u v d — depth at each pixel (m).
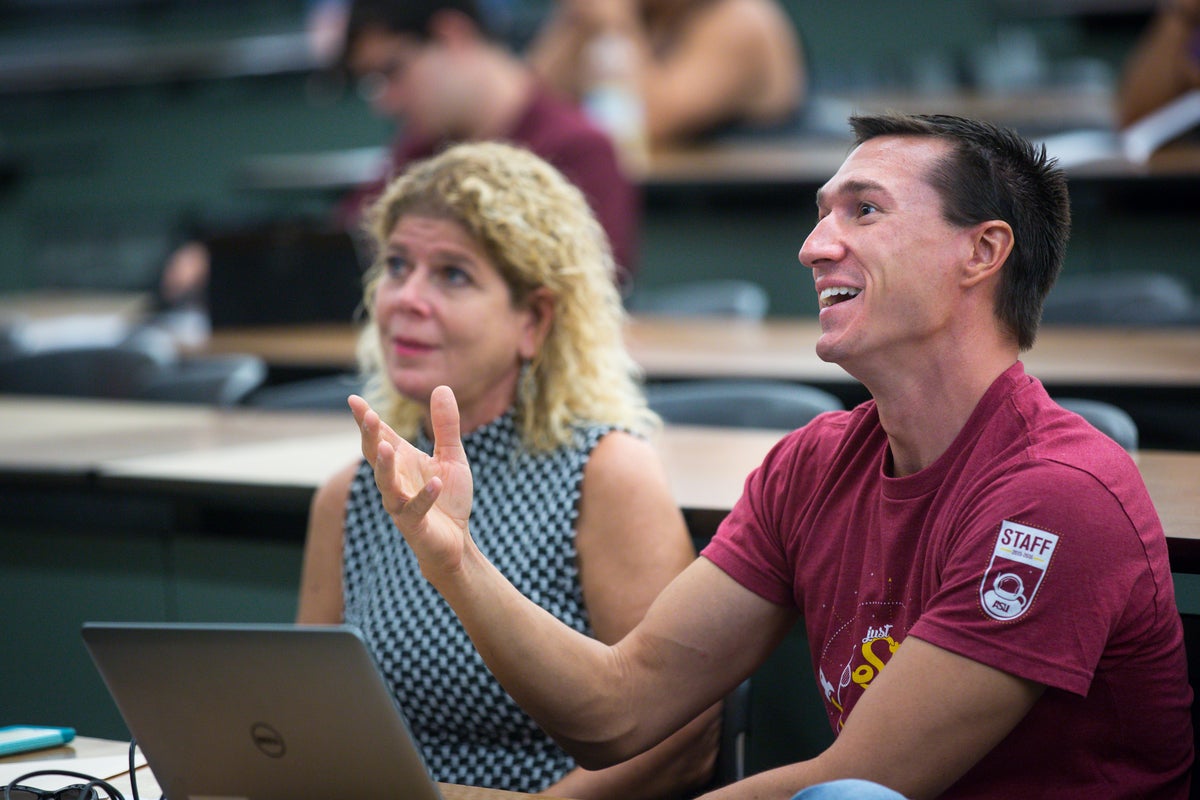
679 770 4.95
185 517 6.62
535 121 11.09
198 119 22.16
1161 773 3.86
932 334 3.87
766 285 15.72
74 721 6.93
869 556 4.02
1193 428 7.70
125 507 6.75
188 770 3.64
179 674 3.46
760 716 5.67
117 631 3.46
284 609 6.46
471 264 5.25
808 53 21.41
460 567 3.98
